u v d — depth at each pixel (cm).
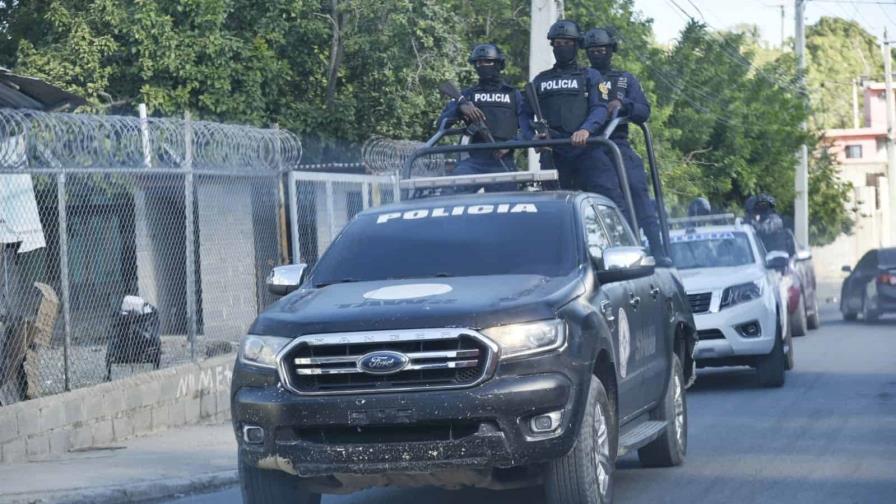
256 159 2091
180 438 1803
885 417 1788
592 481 1058
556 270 1162
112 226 2358
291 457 1020
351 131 3803
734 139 5828
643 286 1350
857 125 12125
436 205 1277
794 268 3509
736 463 1462
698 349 2202
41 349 1897
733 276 2256
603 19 4744
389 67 3738
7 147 1633
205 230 2309
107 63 3525
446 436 1009
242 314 2247
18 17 3794
